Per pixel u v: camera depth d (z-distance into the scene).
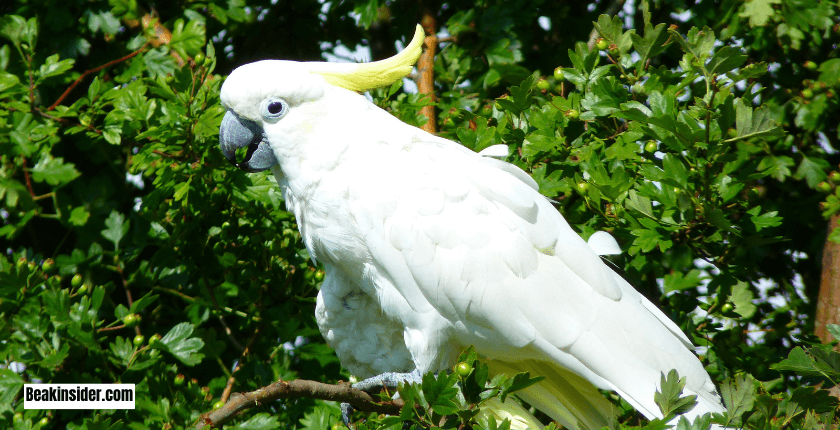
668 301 7.99
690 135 6.38
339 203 6.31
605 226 7.00
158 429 7.07
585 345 5.95
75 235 10.23
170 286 8.53
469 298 6.01
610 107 6.97
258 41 10.67
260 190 7.76
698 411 5.75
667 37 7.07
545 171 7.01
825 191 7.66
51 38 9.33
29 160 9.20
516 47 9.35
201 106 7.55
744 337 8.26
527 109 7.28
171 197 8.21
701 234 6.94
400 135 6.43
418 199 6.13
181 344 7.38
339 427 6.67
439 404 4.99
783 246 8.82
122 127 7.95
